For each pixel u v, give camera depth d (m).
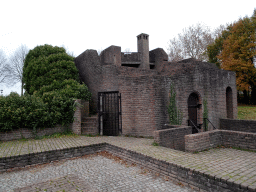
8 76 30.58
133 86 10.91
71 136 10.14
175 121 10.95
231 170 4.85
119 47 20.58
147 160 6.25
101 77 12.71
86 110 12.90
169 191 4.70
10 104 9.12
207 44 30.88
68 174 5.96
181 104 11.14
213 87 12.62
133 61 22.62
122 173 5.95
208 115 12.06
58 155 7.45
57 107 10.32
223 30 30.56
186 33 32.31
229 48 24.52
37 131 9.66
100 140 9.23
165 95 10.82
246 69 23.05
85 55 15.35
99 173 5.99
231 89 14.40
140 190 4.78
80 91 12.84
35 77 14.16
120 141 8.97
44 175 5.96
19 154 6.70
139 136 10.56
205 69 12.19
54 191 4.77
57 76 13.86
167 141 8.16
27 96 10.08
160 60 21.50
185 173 5.03
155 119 10.44
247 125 11.42
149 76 10.59
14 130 9.09
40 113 9.51
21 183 5.38
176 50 33.31
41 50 15.60
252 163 5.52
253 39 23.25
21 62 30.44
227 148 7.58
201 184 4.65
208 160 5.80
